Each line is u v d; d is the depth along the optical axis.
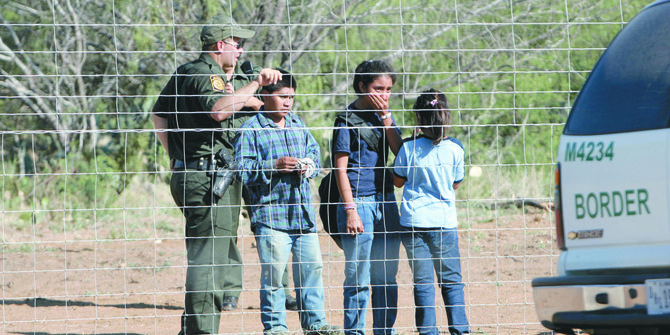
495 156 49.47
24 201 46.75
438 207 18.28
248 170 18.55
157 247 35.91
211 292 18.53
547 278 14.60
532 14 52.81
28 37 50.91
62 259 33.16
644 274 13.34
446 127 18.42
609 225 13.92
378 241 18.75
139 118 50.78
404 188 18.64
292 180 18.75
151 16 49.25
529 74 52.75
